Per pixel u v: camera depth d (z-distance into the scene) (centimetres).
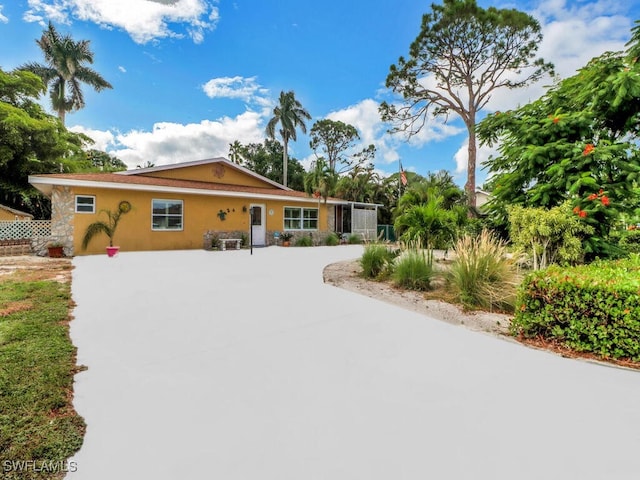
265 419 192
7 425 178
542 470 153
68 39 2128
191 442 172
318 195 1611
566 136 564
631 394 221
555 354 288
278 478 149
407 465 157
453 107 1722
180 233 1215
